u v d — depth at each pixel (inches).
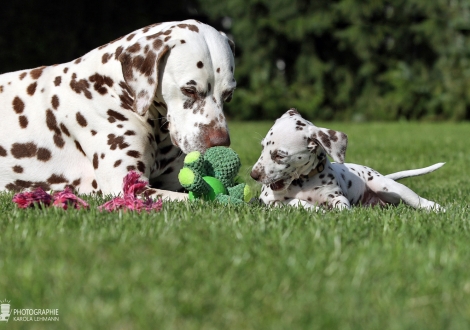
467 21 1194.6
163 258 138.3
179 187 264.8
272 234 158.7
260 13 1191.6
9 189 251.0
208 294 120.5
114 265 134.6
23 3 989.2
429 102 1163.9
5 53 983.0
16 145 248.4
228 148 222.7
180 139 228.2
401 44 1197.7
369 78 1195.9
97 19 1066.1
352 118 1193.4
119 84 238.4
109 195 225.5
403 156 491.8
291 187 249.3
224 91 232.4
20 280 126.7
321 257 139.8
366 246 149.8
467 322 110.5
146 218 178.1
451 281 129.1
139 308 113.1
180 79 225.8
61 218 176.7
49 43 1015.0
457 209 225.6
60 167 248.1
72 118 243.9
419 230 171.3
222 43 234.8
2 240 156.2
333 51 1209.4
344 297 119.5
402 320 110.6
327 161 252.4
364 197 276.8
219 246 147.6
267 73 1191.6
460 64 1192.8
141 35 242.2
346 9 1159.6
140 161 239.8
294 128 243.4
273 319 111.9
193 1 1179.9
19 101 251.1
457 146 581.6
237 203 212.4
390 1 1175.6
